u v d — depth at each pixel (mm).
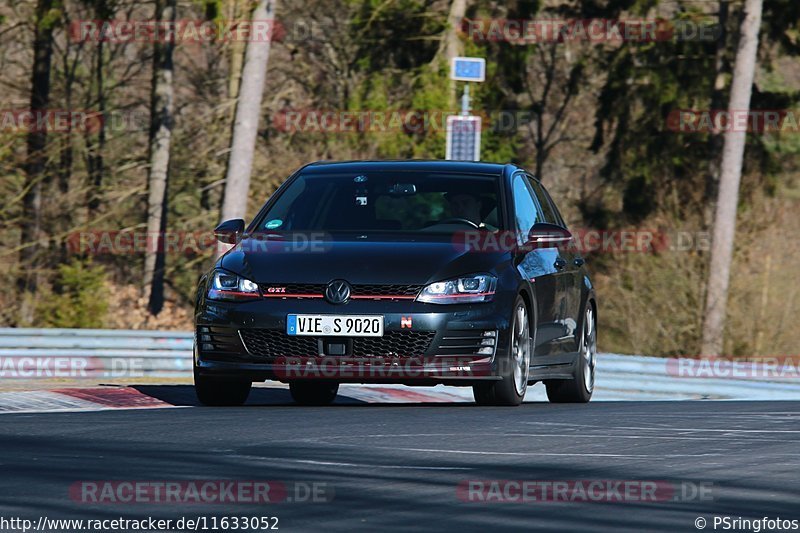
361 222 37406
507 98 136750
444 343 34281
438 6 121188
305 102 124875
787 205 126438
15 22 107875
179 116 128250
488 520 19172
